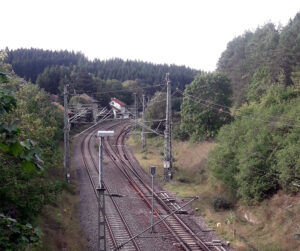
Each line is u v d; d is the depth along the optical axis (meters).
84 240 17.94
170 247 17.25
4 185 11.84
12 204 12.55
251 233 19.50
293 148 19.73
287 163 19.61
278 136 22.02
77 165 36.97
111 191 27.62
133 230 19.38
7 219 5.35
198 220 21.59
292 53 41.19
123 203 24.42
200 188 28.27
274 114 24.59
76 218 21.34
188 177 31.58
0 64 21.72
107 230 19.38
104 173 33.91
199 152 34.94
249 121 25.70
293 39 42.88
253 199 21.80
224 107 38.59
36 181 14.03
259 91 42.00
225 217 21.73
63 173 30.11
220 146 26.97
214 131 37.41
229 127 27.66
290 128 22.50
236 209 23.05
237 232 19.58
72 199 24.75
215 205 23.47
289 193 20.47
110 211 22.53
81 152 43.69
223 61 69.75
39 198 13.51
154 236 18.58
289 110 24.20
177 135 44.84
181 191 27.81
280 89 31.17
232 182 24.20
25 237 5.52
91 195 26.31
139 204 24.36
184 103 39.84
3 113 4.64
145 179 31.94
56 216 19.19
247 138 23.95
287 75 41.50
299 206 18.97
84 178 31.78
